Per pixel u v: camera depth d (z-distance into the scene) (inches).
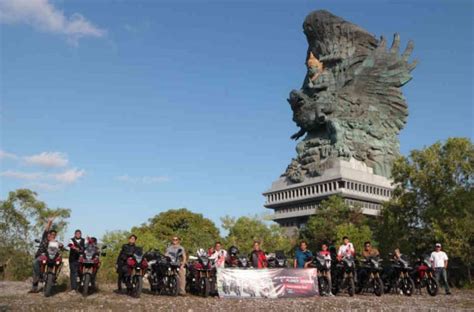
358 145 5428.2
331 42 5915.4
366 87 5772.6
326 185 5275.6
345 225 3105.3
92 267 822.5
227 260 1056.8
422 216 1977.1
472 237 1681.8
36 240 858.8
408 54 5979.3
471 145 1921.8
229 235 3858.3
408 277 1029.2
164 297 850.8
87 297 797.9
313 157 5575.8
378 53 5851.4
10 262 1588.3
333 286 1016.9
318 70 5856.3
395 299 901.2
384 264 1119.0
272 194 6092.5
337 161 5216.5
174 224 4402.1
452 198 1830.7
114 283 1187.9
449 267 1747.0
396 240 2074.3
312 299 877.2
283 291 920.3
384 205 2217.0
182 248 910.4
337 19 5880.9
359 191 5211.6
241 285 909.2
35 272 847.1
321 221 3356.3
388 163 5625.0
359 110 5610.2
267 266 1070.4
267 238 3710.6
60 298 770.2
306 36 6274.6
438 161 1974.7
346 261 967.6
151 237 2994.6
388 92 5812.0
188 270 979.9
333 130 5403.5
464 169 1877.5
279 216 5885.8
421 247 1959.9
